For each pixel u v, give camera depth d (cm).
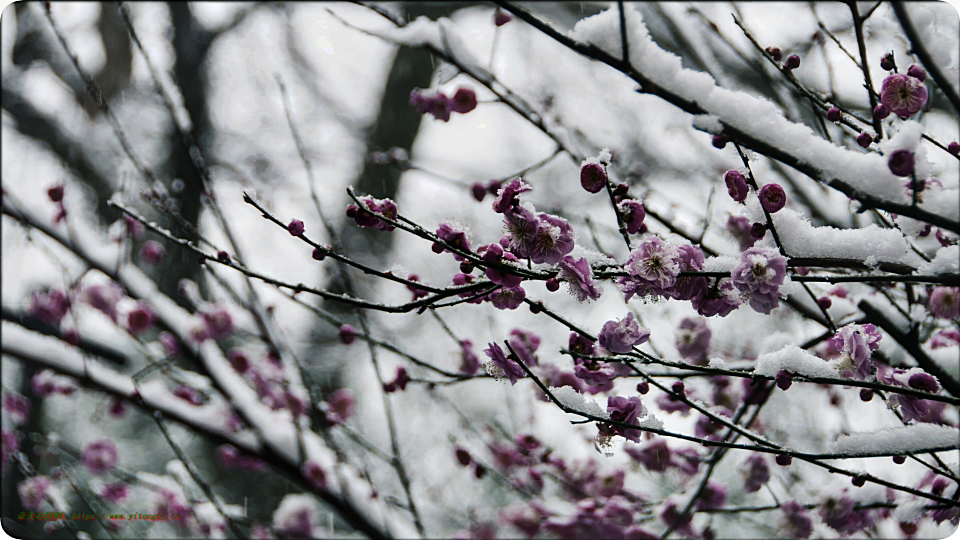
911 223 144
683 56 399
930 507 201
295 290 153
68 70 751
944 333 263
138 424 826
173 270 588
